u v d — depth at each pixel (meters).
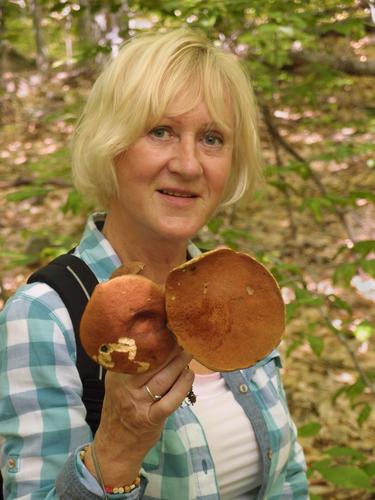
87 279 1.35
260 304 0.99
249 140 1.52
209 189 1.41
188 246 1.70
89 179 1.48
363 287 5.05
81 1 3.72
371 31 8.66
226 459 1.44
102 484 1.10
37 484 1.20
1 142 7.96
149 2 3.36
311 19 3.43
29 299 1.29
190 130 1.36
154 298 0.96
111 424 1.08
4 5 3.96
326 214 6.48
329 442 3.74
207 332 0.98
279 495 1.59
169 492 1.36
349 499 3.17
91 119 1.44
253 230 6.16
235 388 1.48
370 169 7.11
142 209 1.39
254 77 3.82
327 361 4.51
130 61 1.37
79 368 1.27
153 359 0.98
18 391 1.24
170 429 1.37
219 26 3.50
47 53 11.53
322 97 7.51
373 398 4.14
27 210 6.79
